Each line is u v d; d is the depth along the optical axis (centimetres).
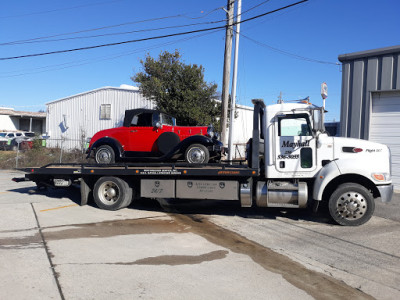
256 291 385
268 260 487
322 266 466
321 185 673
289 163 711
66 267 446
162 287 390
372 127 1143
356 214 664
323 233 628
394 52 1063
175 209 842
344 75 1180
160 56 1791
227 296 371
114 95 2405
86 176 852
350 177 698
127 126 897
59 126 2633
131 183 824
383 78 1091
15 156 2109
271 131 720
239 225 686
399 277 432
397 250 534
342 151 691
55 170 870
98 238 584
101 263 463
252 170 707
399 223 698
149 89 1756
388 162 675
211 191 753
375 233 627
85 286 388
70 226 662
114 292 375
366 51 1118
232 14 1250
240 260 485
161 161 866
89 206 861
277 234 622
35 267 443
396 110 1101
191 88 1731
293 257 500
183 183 770
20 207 838
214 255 505
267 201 712
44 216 743
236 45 1324
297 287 398
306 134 705
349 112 1175
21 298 357
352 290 393
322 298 372
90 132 2495
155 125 871
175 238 591
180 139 862
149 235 609
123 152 886
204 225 685
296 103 727
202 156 809
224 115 1261
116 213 788
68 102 2598
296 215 776
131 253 508
